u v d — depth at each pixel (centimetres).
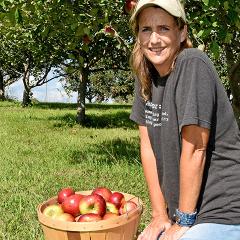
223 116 263
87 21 689
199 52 261
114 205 382
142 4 267
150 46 272
